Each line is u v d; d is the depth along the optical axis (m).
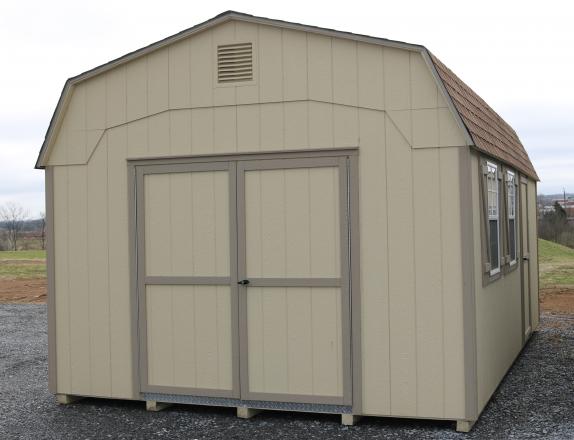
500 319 7.26
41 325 13.15
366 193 5.91
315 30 6.00
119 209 6.57
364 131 5.92
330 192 6.00
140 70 6.52
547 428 5.77
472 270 5.65
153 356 6.48
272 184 6.16
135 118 6.53
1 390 7.65
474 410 5.61
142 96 6.51
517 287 8.95
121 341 6.57
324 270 6.01
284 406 6.10
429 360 5.73
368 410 5.88
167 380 6.43
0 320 13.89
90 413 6.48
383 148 5.87
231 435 5.68
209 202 6.32
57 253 6.78
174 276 6.41
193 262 6.35
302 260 6.06
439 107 5.73
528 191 10.58
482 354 6.06
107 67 6.55
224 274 6.27
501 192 7.57
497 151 6.94
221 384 6.27
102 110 6.63
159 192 6.46
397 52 5.84
